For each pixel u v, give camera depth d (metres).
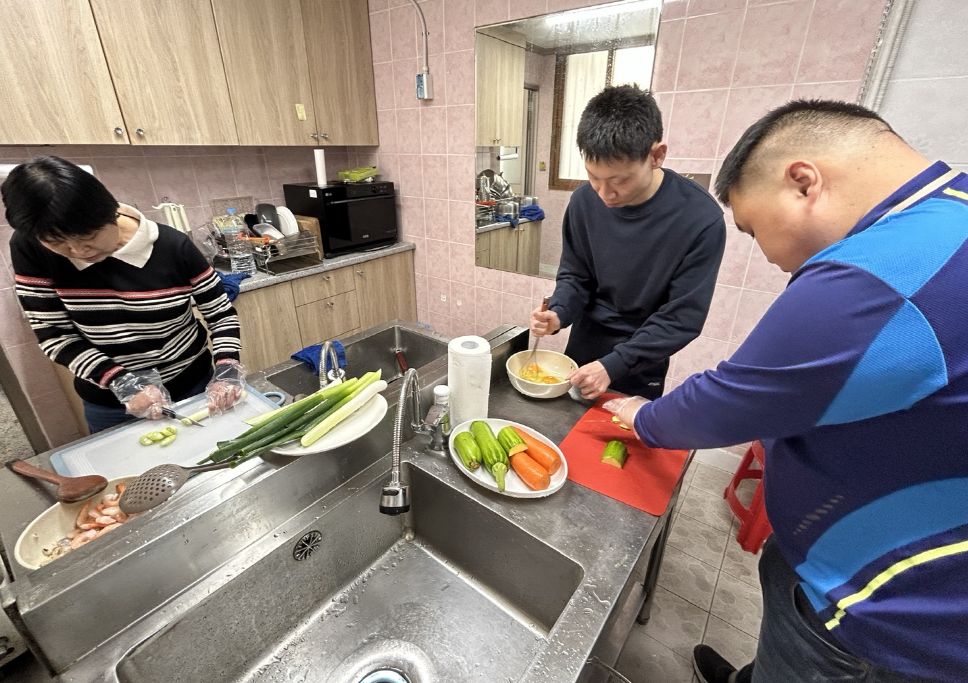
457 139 2.44
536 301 2.50
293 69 2.24
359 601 0.87
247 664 0.76
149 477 0.71
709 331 1.97
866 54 1.41
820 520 0.58
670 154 1.84
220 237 2.19
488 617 0.84
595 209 1.23
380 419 0.90
